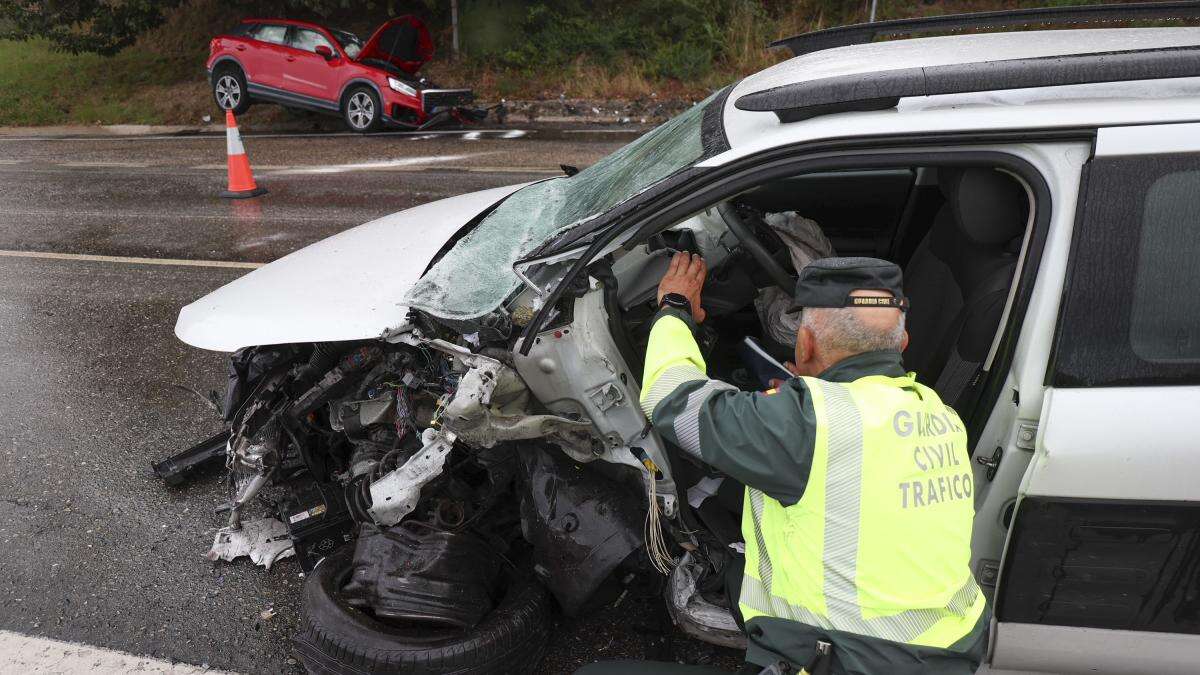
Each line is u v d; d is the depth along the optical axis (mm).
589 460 2266
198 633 2742
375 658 2219
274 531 3129
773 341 2604
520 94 14422
